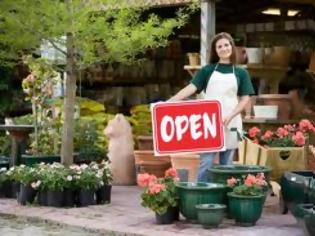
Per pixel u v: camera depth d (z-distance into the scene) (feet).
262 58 35.60
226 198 25.90
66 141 31.83
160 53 45.34
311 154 30.09
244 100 26.66
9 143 38.45
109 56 31.24
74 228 26.66
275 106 34.04
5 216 28.81
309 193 24.56
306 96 40.11
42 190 29.73
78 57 31.50
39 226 27.30
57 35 30.63
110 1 30.22
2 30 30.78
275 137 30.58
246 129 34.22
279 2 41.50
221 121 24.52
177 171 32.12
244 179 25.99
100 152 38.34
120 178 35.76
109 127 36.01
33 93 36.42
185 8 35.58
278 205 29.01
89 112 41.45
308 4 40.98
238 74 26.76
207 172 26.76
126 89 45.29
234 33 44.45
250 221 25.48
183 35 45.55
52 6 29.53
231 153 26.99
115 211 28.73
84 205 29.71
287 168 29.30
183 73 45.14
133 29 30.53
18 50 32.65
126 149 35.88
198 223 25.73
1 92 49.52
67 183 29.43
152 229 25.34
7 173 31.78
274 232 24.67
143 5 33.14
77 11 30.07
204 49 34.47
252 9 43.39
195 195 25.50
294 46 42.19
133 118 40.65
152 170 34.71
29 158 34.76
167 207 25.89
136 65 45.01
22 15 30.27
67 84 31.78
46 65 34.04
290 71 40.45
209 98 26.61
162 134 24.23
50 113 37.99
